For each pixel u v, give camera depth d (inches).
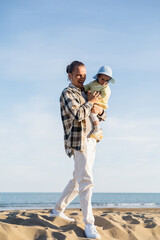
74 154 126.6
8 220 135.6
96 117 129.7
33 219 133.0
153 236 142.6
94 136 126.5
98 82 139.0
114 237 131.7
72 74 128.2
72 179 138.6
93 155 128.0
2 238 105.6
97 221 146.2
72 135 122.1
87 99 132.0
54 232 116.0
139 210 442.9
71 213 188.9
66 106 121.2
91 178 124.0
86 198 123.3
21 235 110.7
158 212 401.7
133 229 142.3
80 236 121.9
